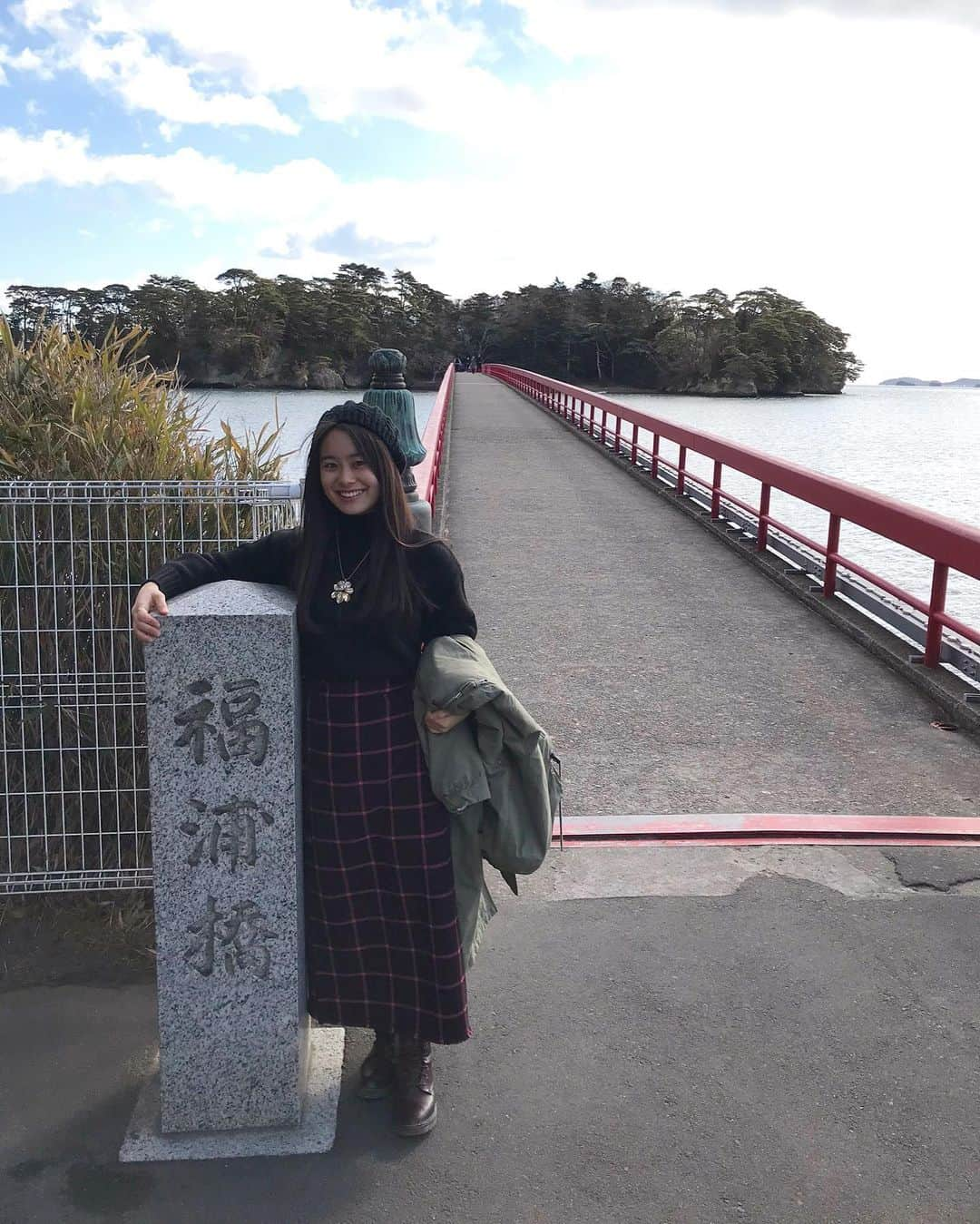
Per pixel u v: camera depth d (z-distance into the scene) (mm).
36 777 3180
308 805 2229
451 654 2139
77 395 3283
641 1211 2086
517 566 8641
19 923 3213
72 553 2986
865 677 5855
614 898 3344
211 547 3109
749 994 2830
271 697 2121
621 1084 2467
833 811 4070
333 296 130375
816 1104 2400
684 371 132125
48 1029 2705
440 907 2203
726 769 4492
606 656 6156
